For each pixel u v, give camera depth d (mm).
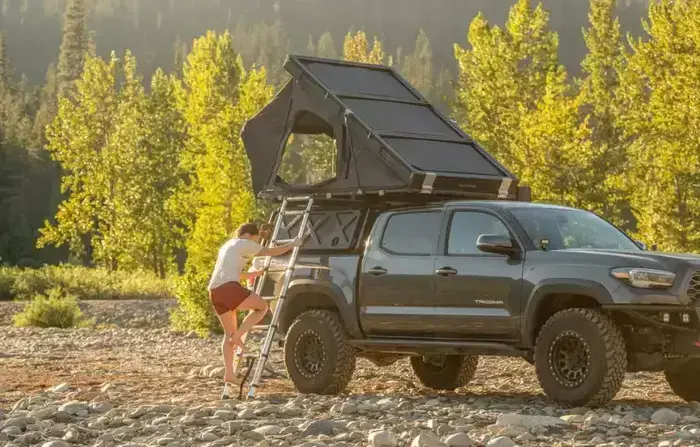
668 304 9594
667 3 36875
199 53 55000
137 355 19250
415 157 11664
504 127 44938
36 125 131375
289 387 13008
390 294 11273
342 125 11977
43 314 28328
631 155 40500
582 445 8117
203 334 24266
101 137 64938
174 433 8938
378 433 8273
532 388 12969
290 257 12211
